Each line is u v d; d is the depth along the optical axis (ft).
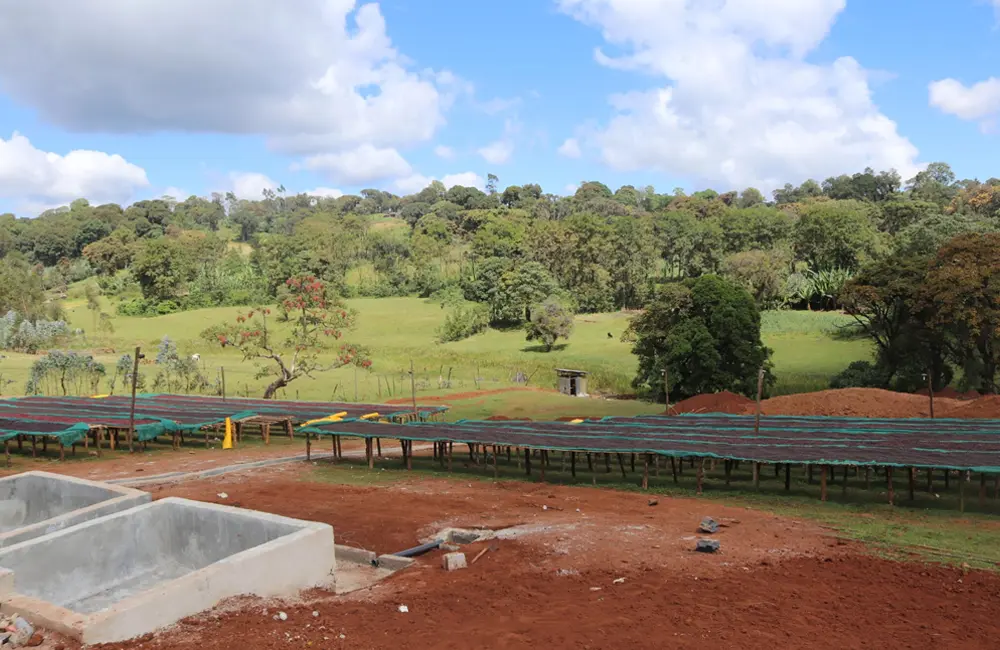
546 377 189.16
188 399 133.59
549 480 76.84
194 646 27.63
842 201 420.36
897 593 36.22
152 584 39.55
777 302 262.26
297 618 31.65
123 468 84.79
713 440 73.67
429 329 285.02
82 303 373.81
